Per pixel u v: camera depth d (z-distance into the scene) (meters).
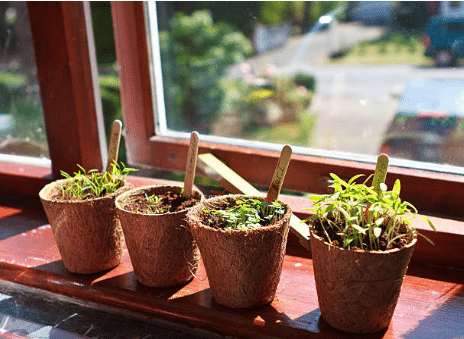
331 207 0.71
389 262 0.67
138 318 0.91
